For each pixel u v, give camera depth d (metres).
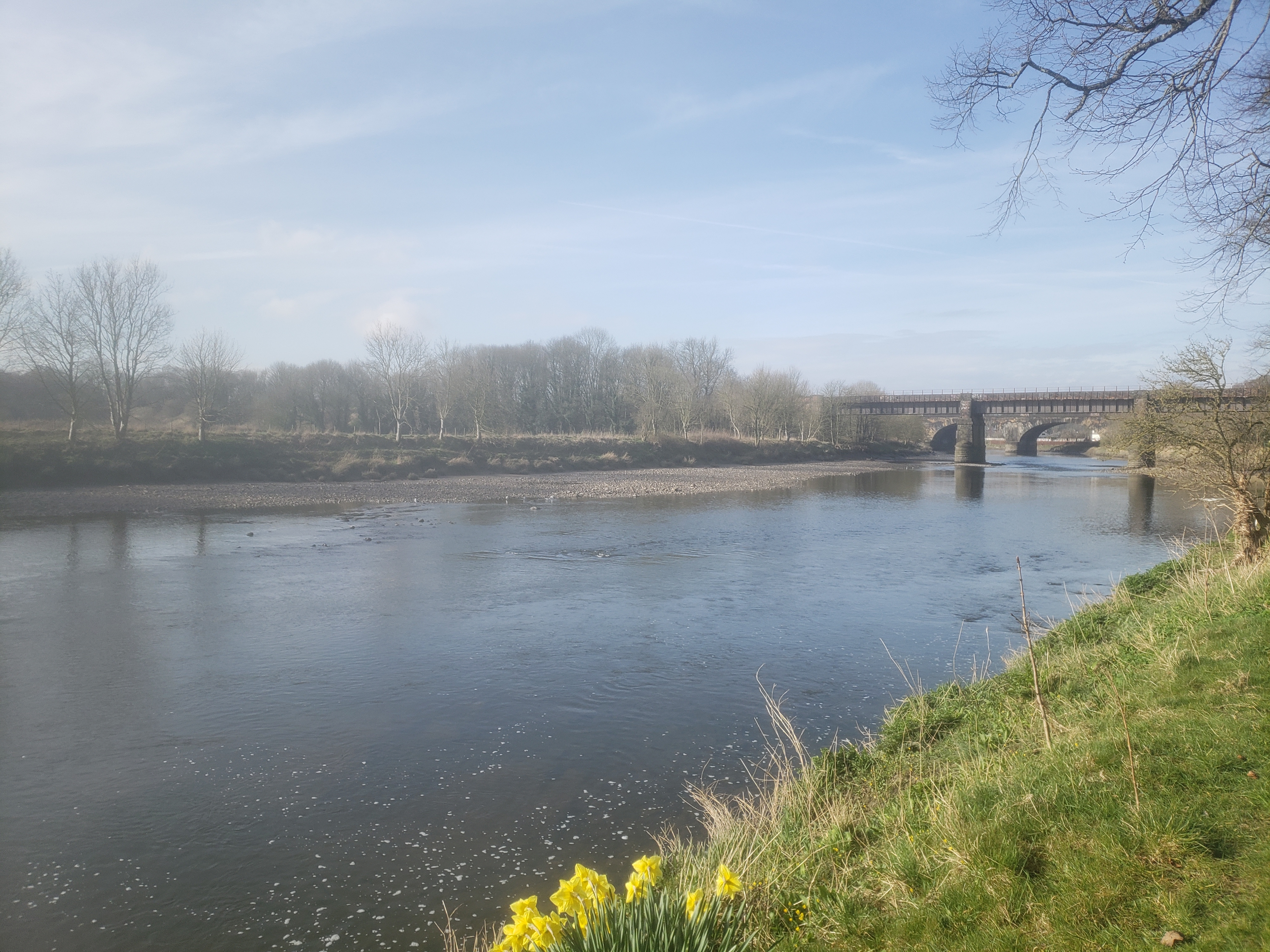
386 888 7.87
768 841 6.89
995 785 6.59
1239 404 16.66
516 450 75.56
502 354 103.69
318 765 10.77
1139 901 4.57
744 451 93.06
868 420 120.25
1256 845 4.84
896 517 40.62
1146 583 16.45
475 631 17.89
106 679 14.36
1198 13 6.52
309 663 15.43
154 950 6.99
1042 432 123.62
